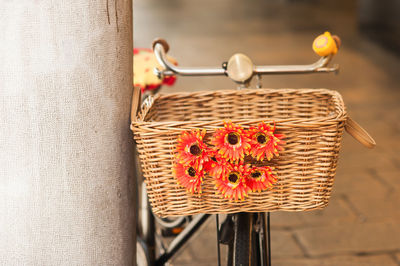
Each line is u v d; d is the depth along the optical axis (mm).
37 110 1194
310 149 1188
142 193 1965
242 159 1146
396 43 6836
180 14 10539
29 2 1168
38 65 1184
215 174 1168
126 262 1386
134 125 1183
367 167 3508
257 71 1528
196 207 1232
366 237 2705
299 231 2771
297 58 6527
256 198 1222
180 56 6711
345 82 5469
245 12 10781
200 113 1597
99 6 1235
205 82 5391
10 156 1208
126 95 1342
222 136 1147
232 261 1404
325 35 1453
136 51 2092
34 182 1220
